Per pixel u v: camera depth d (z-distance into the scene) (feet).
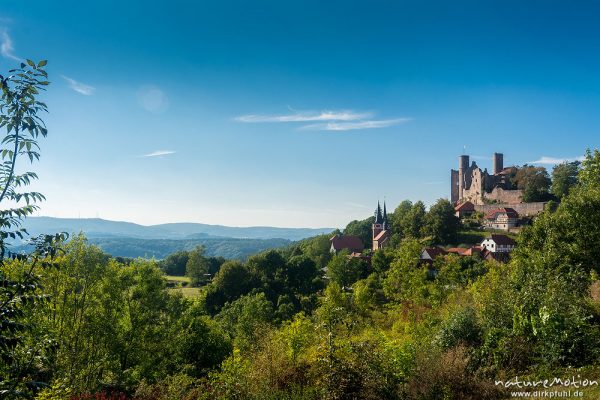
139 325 89.97
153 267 96.43
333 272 278.67
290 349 44.09
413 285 104.68
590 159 69.26
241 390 36.63
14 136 18.29
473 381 33.68
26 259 17.79
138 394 46.65
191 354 110.22
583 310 42.52
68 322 75.41
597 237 58.34
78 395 47.60
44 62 18.67
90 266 81.76
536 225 70.54
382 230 434.71
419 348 39.96
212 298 275.18
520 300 43.34
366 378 32.83
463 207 399.65
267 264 314.55
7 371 19.71
